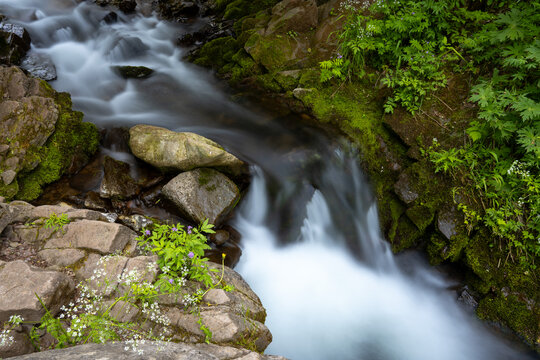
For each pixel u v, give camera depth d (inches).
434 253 200.8
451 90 226.5
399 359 171.2
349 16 270.5
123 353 93.0
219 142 236.8
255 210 223.5
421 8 242.2
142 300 129.2
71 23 375.2
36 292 114.9
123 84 303.9
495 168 191.8
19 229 149.7
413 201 203.2
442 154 200.8
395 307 198.5
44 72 294.5
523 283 176.1
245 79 291.9
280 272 206.8
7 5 375.6
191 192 197.2
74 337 113.5
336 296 199.9
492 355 175.3
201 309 133.9
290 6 308.5
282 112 258.7
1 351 102.7
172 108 276.5
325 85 258.7
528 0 223.1
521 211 179.9
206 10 441.1
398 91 230.2
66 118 218.7
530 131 175.5
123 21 418.0
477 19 234.4
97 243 144.7
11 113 197.6
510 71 214.2
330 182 227.3
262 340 137.3
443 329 188.2
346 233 226.1
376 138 226.5
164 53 363.3
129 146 221.1
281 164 228.1
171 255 134.6
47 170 199.9
